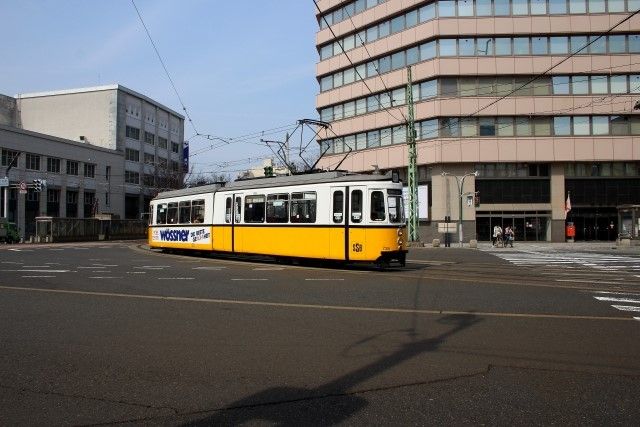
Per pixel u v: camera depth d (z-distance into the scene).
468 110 41.41
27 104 72.31
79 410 4.57
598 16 40.91
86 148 64.00
